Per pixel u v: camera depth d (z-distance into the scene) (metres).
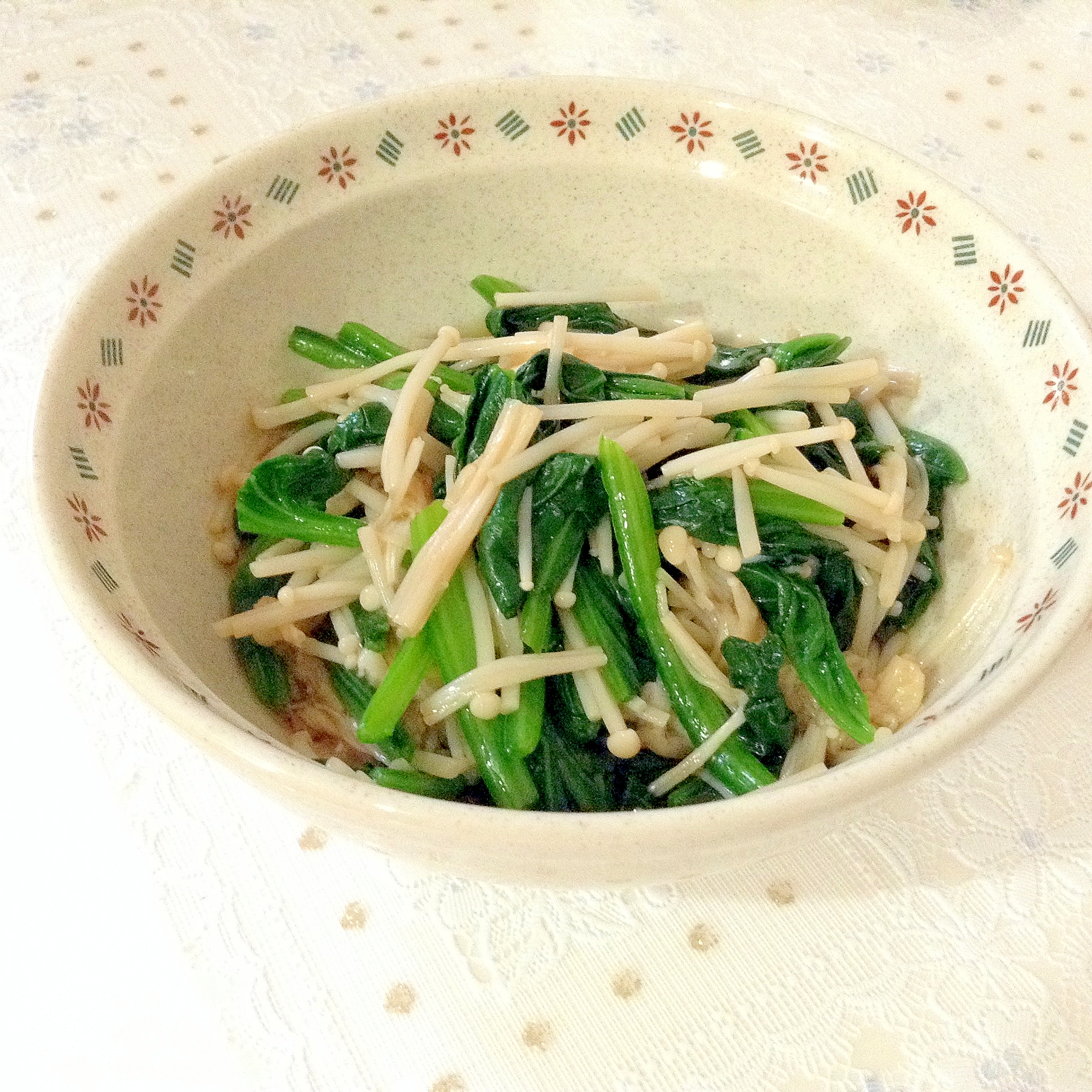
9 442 0.27
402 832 0.17
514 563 0.22
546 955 0.20
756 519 0.23
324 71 0.36
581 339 0.25
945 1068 0.20
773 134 0.25
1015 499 0.22
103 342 0.22
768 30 0.37
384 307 0.27
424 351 0.25
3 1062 0.19
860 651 0.23
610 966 0.20
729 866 0.18
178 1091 0.19
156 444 0.22
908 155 0.33
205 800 0.22
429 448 0.24
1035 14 0.38
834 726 0.22
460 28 0.37
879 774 0.17
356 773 0.21
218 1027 0.20
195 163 0.33
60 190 0.32
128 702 0.23
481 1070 0.20
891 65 0.36
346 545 0.23
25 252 0.31
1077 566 0.19
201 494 0.24
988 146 0.33
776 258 0.26
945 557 0.24
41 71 0.36
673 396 0.24
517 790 0.21
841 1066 0.20
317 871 0.21
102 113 0.34
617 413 0.23
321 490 0.24
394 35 0.37
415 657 0.22
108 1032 0.20
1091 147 0.34
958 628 0.22
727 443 0.23
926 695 0.22
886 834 0.22
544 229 0.27
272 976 0.20
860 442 0.25
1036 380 0.22
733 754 0.22
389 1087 0.19
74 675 0.23
